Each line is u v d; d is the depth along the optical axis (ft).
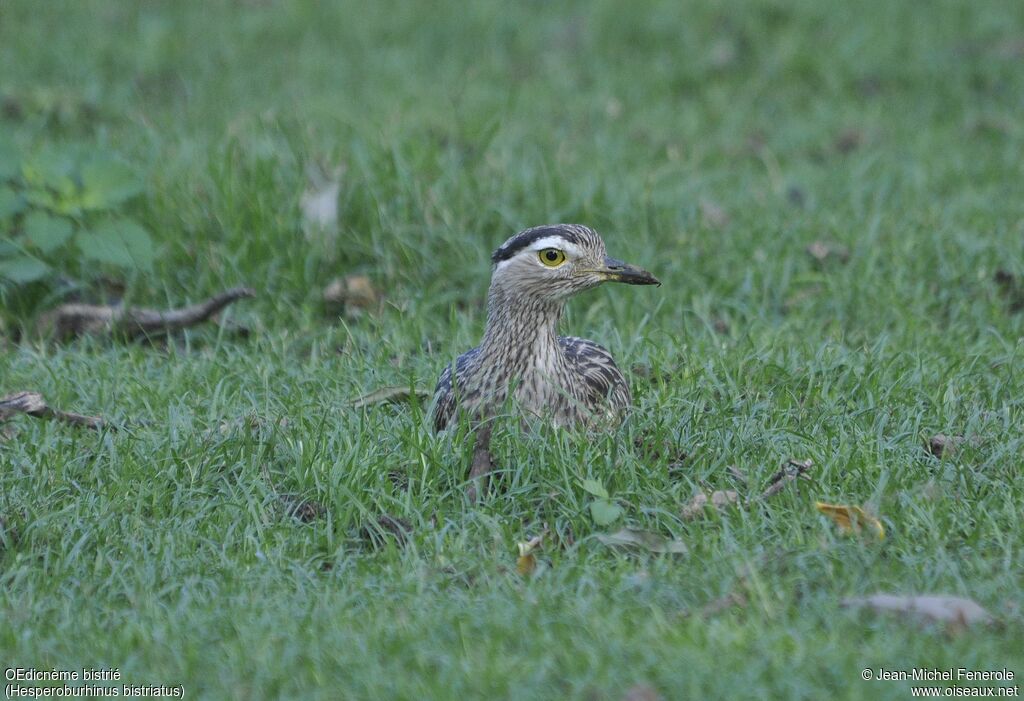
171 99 67.21
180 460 33.71
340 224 47.75
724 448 34.04
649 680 24.31
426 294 46.09
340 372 39.68
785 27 75.92
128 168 45.80
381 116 61.16
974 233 49.65
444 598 28.07
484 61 73.31
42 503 32.30
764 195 55.62
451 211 48.29
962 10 77.36
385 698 24.23
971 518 30.73
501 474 33.01
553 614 26.91
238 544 30.96
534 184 50.14
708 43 74.38
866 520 30.19
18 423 36.68
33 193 45.01
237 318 44.50
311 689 24.64
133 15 77.87
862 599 27.17
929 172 58.13
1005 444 34.06
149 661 25.90
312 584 28.99
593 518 30.83
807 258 48.75
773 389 38.14
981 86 70.90
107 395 38.55
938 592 27.73
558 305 34.96
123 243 44.62
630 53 74.54
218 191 48.16
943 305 45.88
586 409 35.35
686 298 46.01
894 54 73.10
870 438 34.19
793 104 69.56
